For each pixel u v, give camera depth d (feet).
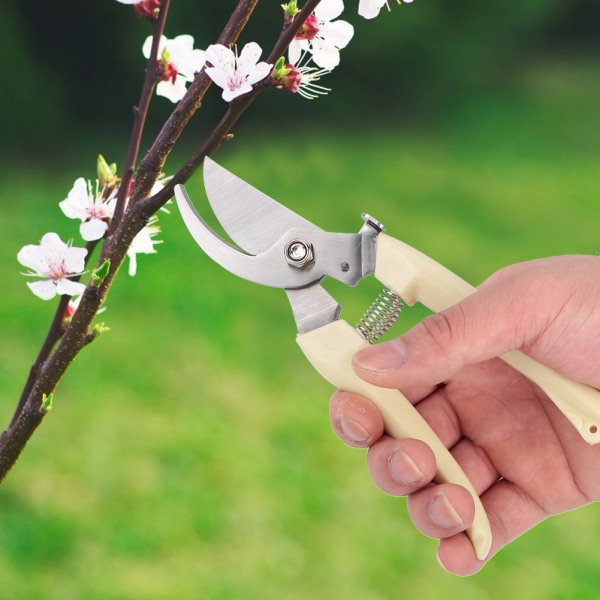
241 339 6.29
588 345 2.10
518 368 2.13
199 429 5.25
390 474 2.14
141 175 1.94
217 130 1.93
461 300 2.09
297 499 4.74
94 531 4.42
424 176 9.71
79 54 10.76
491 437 2.45
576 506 2.45
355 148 10.53
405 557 4.41
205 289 6.86
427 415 2.46
